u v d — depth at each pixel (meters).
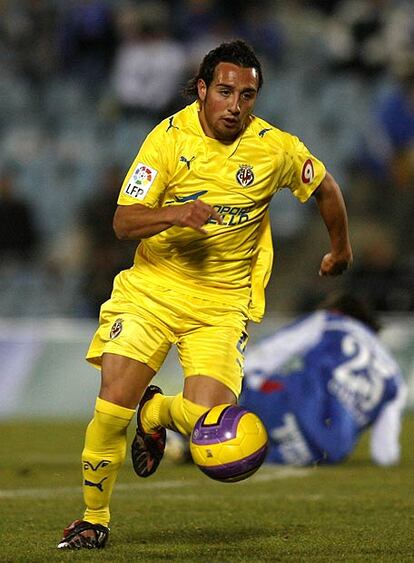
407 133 60.00
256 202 17.44
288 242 57.62
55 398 43.09
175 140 17.06
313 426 28.52
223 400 16.83
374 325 30.00
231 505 22.00
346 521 19.89
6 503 22.19
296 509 21.42
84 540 16.94
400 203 57.66
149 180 16.89
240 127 16.95
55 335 43.66
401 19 66.50
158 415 17.50
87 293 50.19
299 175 18.03
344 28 68.12
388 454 28.80
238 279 17.72
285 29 68.25
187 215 15.96
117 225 16.81
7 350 43.66
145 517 20.42
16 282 51.75
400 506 21.78
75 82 65.38
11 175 61.19
